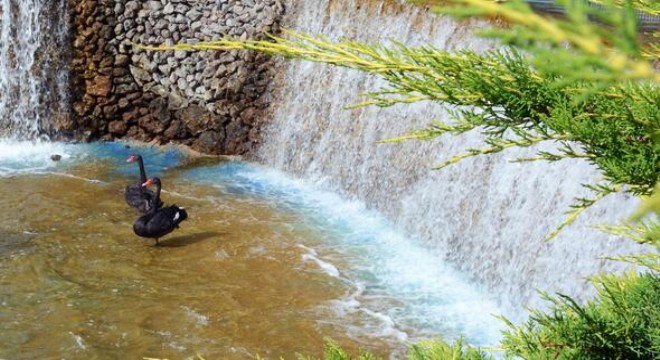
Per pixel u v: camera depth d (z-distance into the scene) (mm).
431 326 12000
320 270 13766
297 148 18719
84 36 19781
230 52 19609
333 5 18438
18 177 17672
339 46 3158
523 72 3252
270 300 12664
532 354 4051
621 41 1757
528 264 12609
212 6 19750
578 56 1795
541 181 12750
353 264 14055
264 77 19641
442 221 14695
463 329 11969
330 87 18297
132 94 19922
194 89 19703
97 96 19938
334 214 16391
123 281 13125
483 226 13773
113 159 19078
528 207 12914
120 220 15570
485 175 14031
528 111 3334
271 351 11242
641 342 4086
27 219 15430
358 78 17609
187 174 18516
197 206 16578
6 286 12789
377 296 12938
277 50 3125
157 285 13047
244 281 13297
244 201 16984
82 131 19984
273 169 19094
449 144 15016
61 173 18078
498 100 3283
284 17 19469
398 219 15750
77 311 12109
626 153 3230
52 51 19781
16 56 19859
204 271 13609
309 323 11984
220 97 19594
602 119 3211
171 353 11109
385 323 12055
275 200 17125
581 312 4137
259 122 19625
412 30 16250
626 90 3111
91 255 14008
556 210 12305
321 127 18297
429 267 14039
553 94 3242
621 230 4219
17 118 19969
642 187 3324
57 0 19688
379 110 16953
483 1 1798
